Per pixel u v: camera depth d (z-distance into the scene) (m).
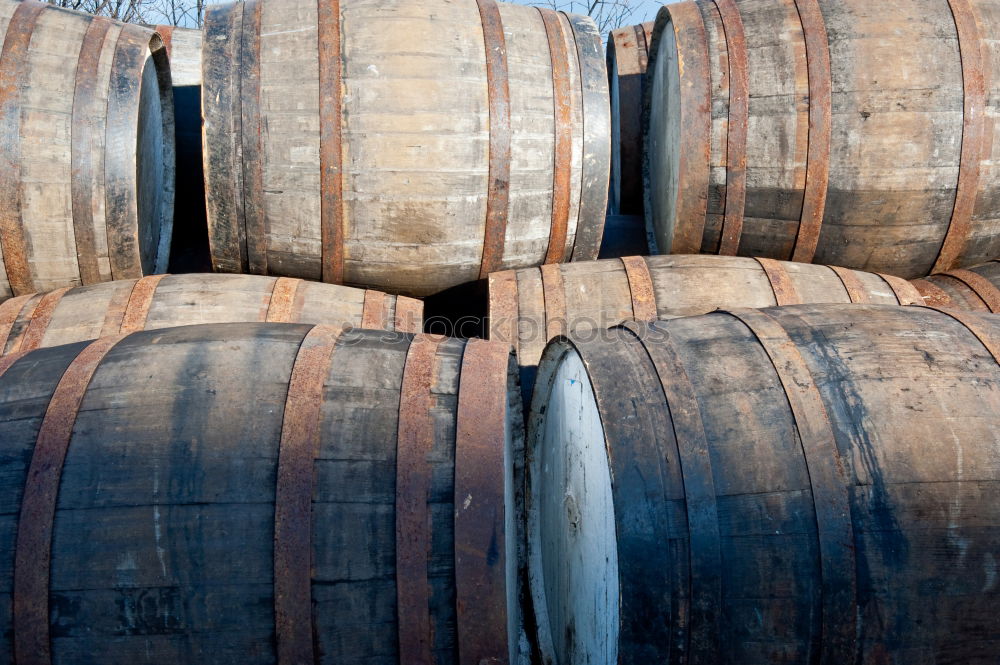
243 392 2.67
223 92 4.18
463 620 2.42
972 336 2.83
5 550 2.42
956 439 2.49
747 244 4.66
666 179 5.00
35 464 2.51
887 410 2.56
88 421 2.61
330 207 4.23
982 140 4.31
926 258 4.61
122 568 2.41
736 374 2.71
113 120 4.18
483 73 4.26
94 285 4.20
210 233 4.36
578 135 4.44
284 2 4.37
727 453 2.52
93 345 2.96
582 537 3.00
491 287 4.19
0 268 4.21
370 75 4.17
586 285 4.13
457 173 4.23
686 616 2.39
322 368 2.77
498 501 2.49
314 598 2.42
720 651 2.42
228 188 4.27
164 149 5.04
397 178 4.20
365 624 2.43
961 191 4.36
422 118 4.17
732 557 2.42
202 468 2.49
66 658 2.39
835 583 2.39
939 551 2.39
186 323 3.96
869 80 4.28
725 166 4.46
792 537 2.42
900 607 2.38
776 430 2.55
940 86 4.27
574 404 3.12
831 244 4.52
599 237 4.70
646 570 2.40
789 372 2.69
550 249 4.61
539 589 3.58
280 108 4.18
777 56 4.40
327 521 2.46
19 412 2.66
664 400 2.63
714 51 4.48
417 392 2.72
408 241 4.32
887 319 2.97
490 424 2.62
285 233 4.33
